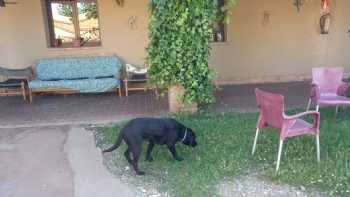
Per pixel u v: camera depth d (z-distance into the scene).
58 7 7.60
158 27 5.06
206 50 5.30
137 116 5.71
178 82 5.34
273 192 3.36
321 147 4.15
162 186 3.53
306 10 7.79
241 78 8.00
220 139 4.52
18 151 4.52
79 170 3.95
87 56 7.59
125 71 7.69
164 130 3.77
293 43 7.95
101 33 7.54
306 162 3.82
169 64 5.23
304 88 7.23
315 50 8.00
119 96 7.11
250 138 4.52
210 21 5.18
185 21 5.05
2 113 6.21
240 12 7.69
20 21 7.36
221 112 5.73
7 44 7.43
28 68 7.33
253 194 3.33
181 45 5.13
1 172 3.95
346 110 5.52
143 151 4.28
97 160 4.19
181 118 5.36
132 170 3.90
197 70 5.29
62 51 7.55
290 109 5.75
